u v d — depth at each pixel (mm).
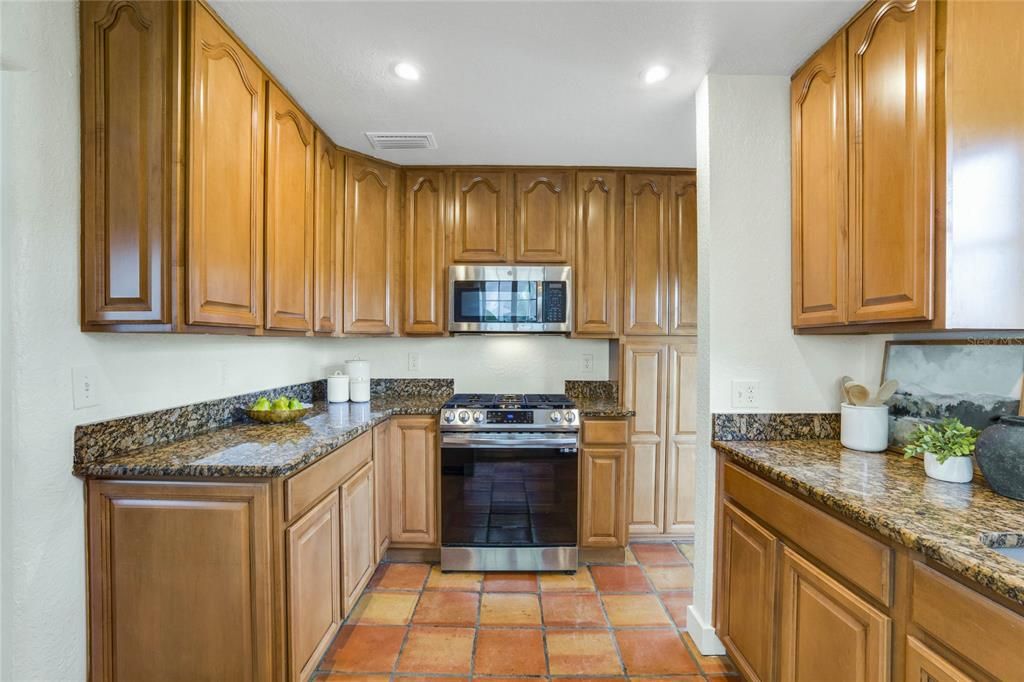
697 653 1809
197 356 1800
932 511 1029
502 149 2471
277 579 1360
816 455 1542
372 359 3027
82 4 1293
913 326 1255
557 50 1602
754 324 1770
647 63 1688
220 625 1336
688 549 2689
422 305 2703
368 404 2643
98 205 1294
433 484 2502
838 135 1492
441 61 1668
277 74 1745
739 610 1602
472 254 2715
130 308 1290
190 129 1304
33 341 1188
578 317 2709
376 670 1707
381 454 2363
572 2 1360
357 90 1862
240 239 1545
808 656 1234
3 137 1141
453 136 2305
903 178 1244
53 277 1234
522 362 3057
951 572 856
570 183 2717
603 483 2508
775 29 1488
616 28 1481
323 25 1463
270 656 1347
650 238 2727
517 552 2428
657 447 2746
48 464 1228
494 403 2602
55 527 1243
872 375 1744
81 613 1311
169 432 1641
